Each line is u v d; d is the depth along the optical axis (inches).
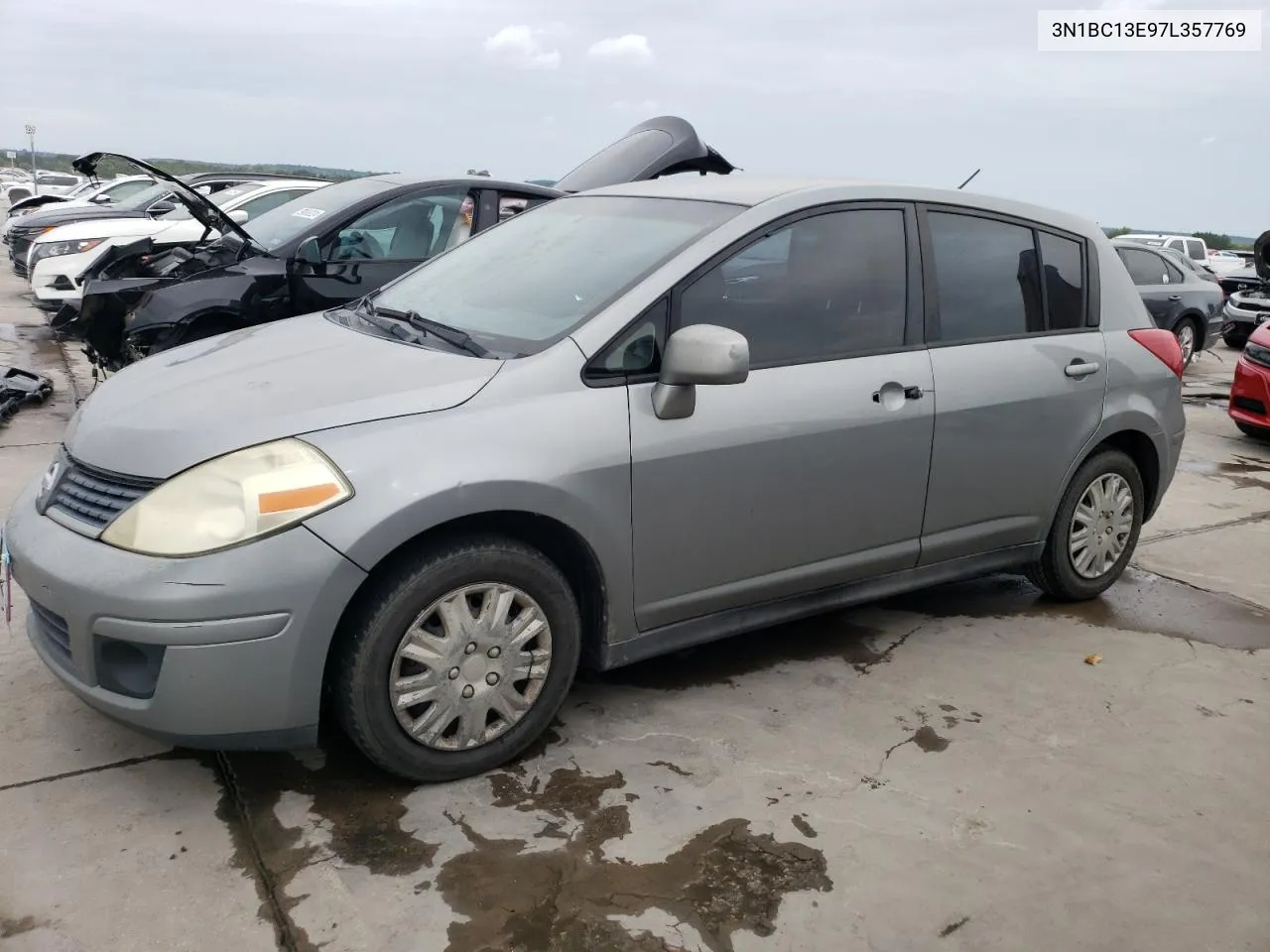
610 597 113.7
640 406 111.9
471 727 106.5
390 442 98.4
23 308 482.9
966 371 139.6
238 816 100.7
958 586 176.1
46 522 103.0
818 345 127.6
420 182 256.4
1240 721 131.2
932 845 102.0
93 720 116.9
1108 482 164.2
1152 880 99.0
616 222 133.3
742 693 131.0
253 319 229.6
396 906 89.2
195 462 95.9
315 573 93.5
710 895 92.7
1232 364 512.7
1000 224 149.5
